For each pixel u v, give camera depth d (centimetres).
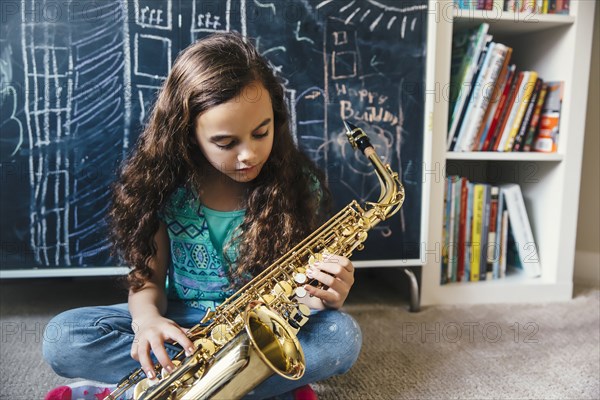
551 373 120
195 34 140
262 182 106
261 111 91
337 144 150
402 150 153
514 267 183
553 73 166
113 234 118
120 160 142
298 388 97
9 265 143
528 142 167
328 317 100
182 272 108
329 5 144
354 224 109
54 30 136
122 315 100
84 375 95
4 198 140
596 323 149
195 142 101
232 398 80
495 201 168
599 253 187
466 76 156
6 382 113
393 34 148
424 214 155
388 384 115
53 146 140
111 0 137
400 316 155
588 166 185
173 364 84
